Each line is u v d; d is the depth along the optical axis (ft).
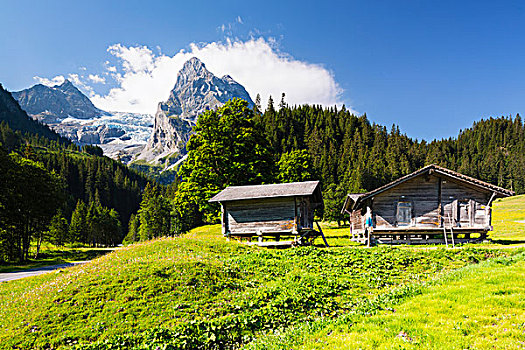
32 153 256.32
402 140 563.48
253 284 55.36
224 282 54.65
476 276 45.55
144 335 36.78
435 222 95.86
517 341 25.79
